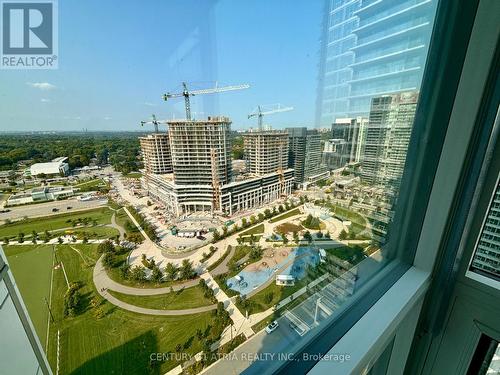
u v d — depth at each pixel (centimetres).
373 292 7088
